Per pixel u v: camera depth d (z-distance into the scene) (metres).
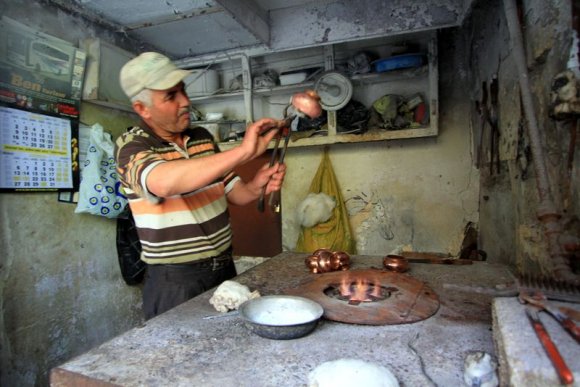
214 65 3.04
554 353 0.57
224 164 1.03
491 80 2.04
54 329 1.99
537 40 1.30
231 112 3.18
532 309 0.72
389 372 0.69
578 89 1.00
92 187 2.12
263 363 0.80
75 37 2.08
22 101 1.78
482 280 1.38
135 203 1.38
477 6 2.12
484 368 0.68
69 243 2.08
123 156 1.23
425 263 1.66
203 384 0.73
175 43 2.56
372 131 2.53
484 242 2.39
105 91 2.15
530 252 1.43
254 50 2.67
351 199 2.93
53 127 1.93
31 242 1.87
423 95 2.69
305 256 1.86
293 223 3.11
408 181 2.79
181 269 1.41
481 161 2.37
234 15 1.99
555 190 1.20
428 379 0.71
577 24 1.04
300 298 1.04
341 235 2.82
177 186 1.03
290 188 3.10
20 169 1.78
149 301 1.43
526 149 1.50
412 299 1.14
